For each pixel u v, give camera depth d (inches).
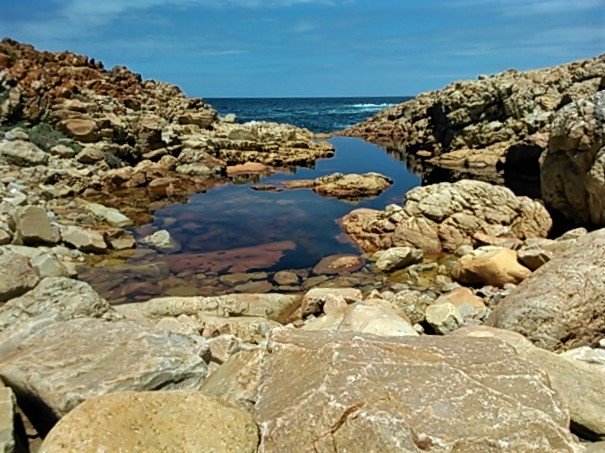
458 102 1312.7
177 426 120.7
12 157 742.5
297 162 1169.4
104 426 114.2
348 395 123.0
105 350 159.9
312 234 579.5
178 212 675.4
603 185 503.2
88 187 762.8
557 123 583.5
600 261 249.6
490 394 124.3
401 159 1305.4
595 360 195.9
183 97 1475.1
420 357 138.6
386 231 544.1
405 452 110.1
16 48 1056.8
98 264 452.1
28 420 151.1
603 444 138.9
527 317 238.1
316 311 334.0
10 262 281.0
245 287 412.8
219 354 209.8
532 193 797.9
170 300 341.7
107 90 1120.2
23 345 172.1
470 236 516.1
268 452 122.2
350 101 6929.1
